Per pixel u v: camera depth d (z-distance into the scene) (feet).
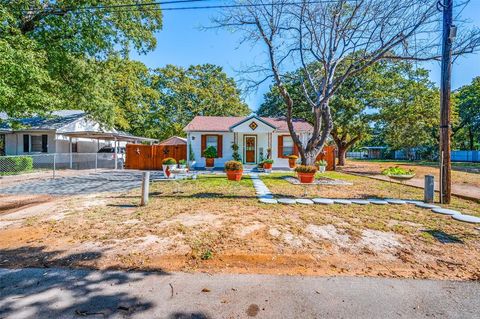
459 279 9.74
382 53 30.17
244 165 55.72
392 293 8.76
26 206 20.86
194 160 56.13
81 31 41.11
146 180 20.76
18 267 10.28
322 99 35.65
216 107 99.96
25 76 31.30
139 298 8.28
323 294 8.66
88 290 8.70
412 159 129.49
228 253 11.72
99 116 49.01
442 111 22.80
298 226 15.51
